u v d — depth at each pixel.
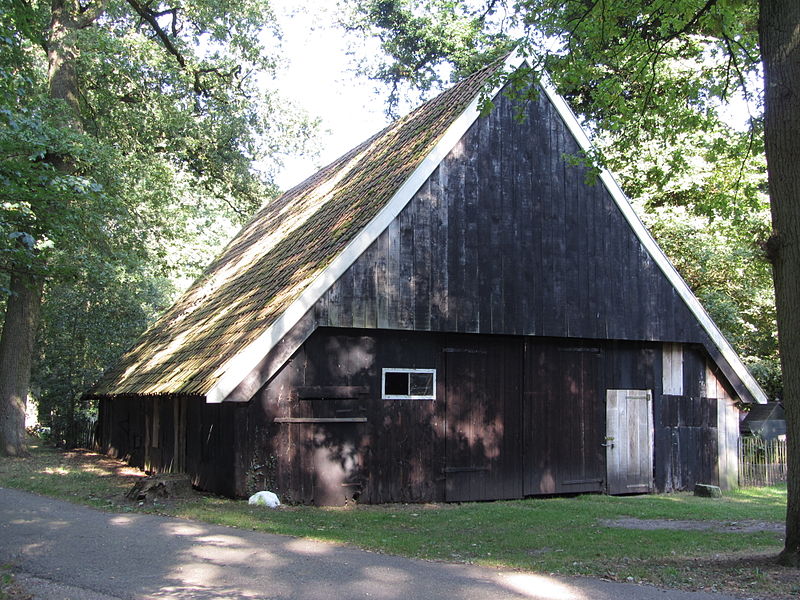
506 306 15.02
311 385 13.35
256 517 11.32
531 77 14.23
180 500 12.81
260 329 13.08
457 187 14.70
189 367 14.69
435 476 14.32
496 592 7.30
